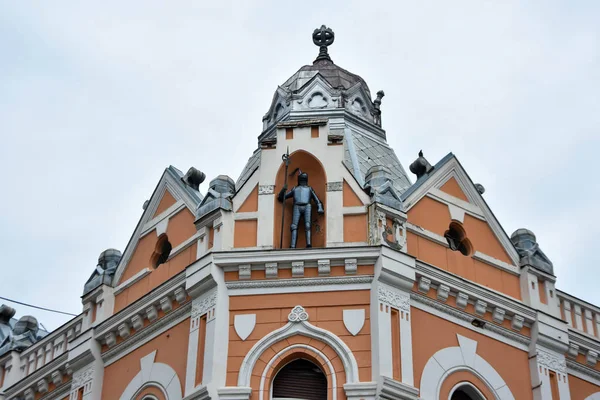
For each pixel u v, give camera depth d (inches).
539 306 1304.1
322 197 1273.4
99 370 1309.1
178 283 1248.2
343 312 1181.1
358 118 1529.3
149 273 1332.4
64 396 1365.7
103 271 1385.3
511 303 1277.1
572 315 1369.3
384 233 1225.4
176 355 1223.5
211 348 1167.6
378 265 1192.8
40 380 1400.1
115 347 1304.1
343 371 1149.1
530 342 1282.0
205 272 1208.8
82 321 1374.3
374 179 1286.9
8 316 1653.5
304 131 1301.7
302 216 1251.2
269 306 1192.8
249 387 1144.2
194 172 1368.1
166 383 1217.4
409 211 1280.8
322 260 1198.9
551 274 1336.1
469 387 1215.6
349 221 1237.7
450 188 1337.4
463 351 1227.2
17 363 1465.3
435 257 1272.1
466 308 1253.7
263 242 1232.8
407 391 1138.0
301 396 1157.1
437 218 1302.9
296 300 1193.4
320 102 1539.1
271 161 1286.9
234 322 1187.9
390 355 1151.6
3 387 1451.8
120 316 1301.7
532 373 1266.0
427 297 1227.2
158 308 1270.9
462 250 1317.7
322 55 1659.7
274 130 1533.0
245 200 1266.0
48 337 1434.5
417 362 1184.8
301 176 1274.6
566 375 1288.1
